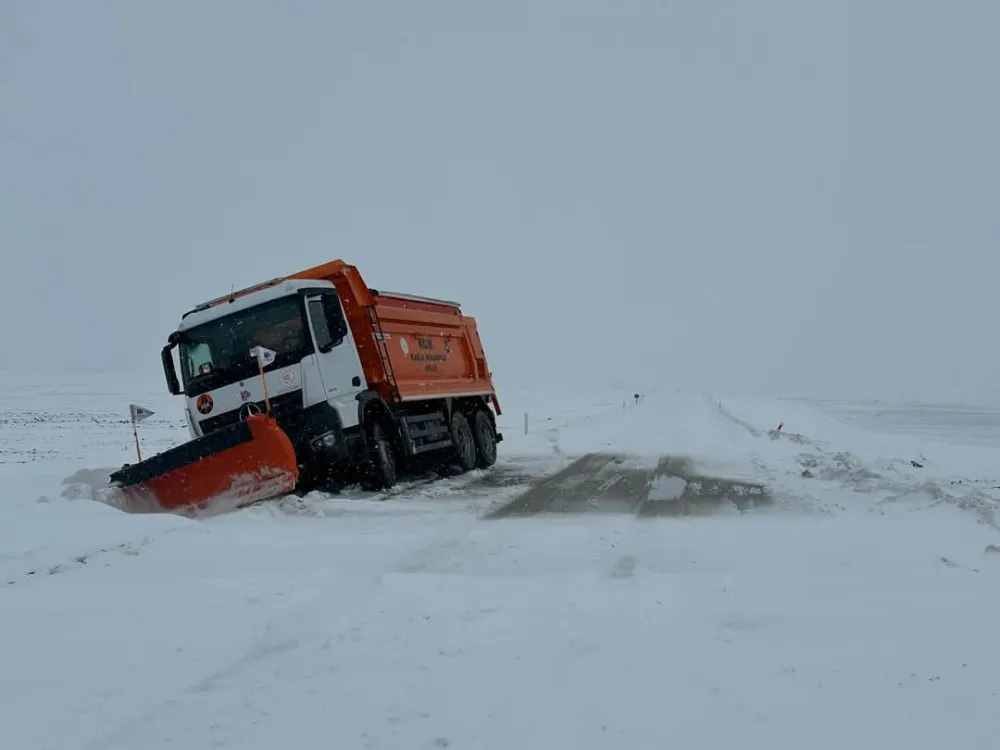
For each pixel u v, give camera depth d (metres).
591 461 20.42
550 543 9.86
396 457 16.52
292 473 12.64
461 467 19.20
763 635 6.09
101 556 9.17
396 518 12.08
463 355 21.03
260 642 6.14
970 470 17.97
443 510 12.84
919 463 18.83
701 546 9.59
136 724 4.73
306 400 14.26
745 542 9.82
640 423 35.88
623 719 4.61
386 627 6.42
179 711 4.90
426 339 18.91
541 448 25.30
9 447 30.00
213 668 5.62
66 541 9.77
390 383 16.16
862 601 6.99
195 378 14.69
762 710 4.68
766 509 12.48
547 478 17.19
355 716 4.76
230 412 14.49
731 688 5.02
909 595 7.18
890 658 5.52
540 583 7.76
